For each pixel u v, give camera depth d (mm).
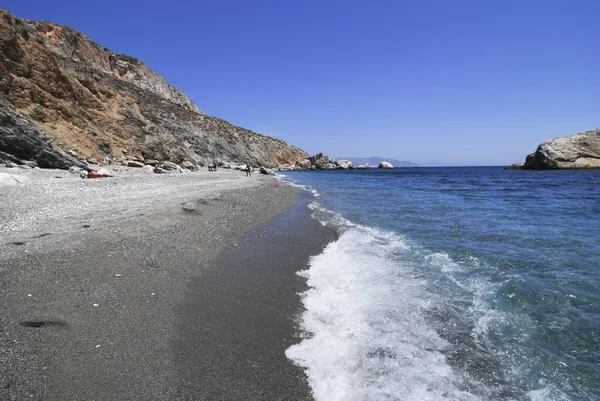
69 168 21438
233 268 7441
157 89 111375
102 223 9219
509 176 60344
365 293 6293
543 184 39094
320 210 17062
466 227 12633
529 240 10562
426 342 4645
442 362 4199
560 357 4379
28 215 9523
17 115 20547
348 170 113125
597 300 6078
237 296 6000
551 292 6430
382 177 62656
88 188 15305
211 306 5500
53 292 5152
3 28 25781
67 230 8273
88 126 31141
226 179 29922
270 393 3582
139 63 111312
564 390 3762
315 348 4480
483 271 7586
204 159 61594
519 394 3670
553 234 11453
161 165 36000
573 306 5836
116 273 6172
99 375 3559
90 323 4496
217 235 9906
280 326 5055
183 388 3531
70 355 3805
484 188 34188
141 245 7836
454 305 5809
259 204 16828
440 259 8484
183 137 68188
